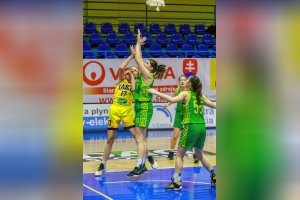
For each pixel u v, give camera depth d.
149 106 6.95
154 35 16.81
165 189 6.20
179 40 16.48
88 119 13.92
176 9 17.91
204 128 6.02
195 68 14.40
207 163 6.32
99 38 15.59
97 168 7.83
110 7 17.38
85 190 6.13
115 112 7.00
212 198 5.67
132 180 6.82
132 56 7.00
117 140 11.82
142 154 7.00
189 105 5.89
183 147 6.04
